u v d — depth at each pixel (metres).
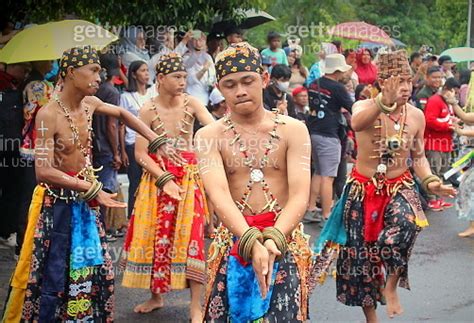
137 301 6.73
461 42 18.00
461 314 6.27
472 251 8.52
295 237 4.18
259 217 4.14
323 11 16.44
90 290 5.16
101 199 5.07
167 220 6.18
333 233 5.79
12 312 5.14
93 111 5.32
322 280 5.86
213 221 8.37
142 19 9.87
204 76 9.55
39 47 7.43
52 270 5.07
